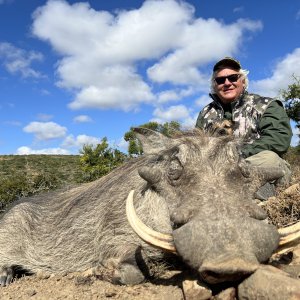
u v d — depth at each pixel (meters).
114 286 1.00
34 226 1.37
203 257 0.72
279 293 0.68
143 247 1.07
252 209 0.80
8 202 3.27
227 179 0.89
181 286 0.92
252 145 1.42
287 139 1.46
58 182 3.76
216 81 1.58
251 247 0.73
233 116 1.55
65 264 1.29
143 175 0.99
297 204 1.24
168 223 1.02
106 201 1.22
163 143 1.11
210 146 0.95
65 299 0.96
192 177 0.90
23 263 1.36
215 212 0.77
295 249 1.04
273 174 0.98
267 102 1.51
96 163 3.58
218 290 0.78
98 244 1.19
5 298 1.02
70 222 1.29
